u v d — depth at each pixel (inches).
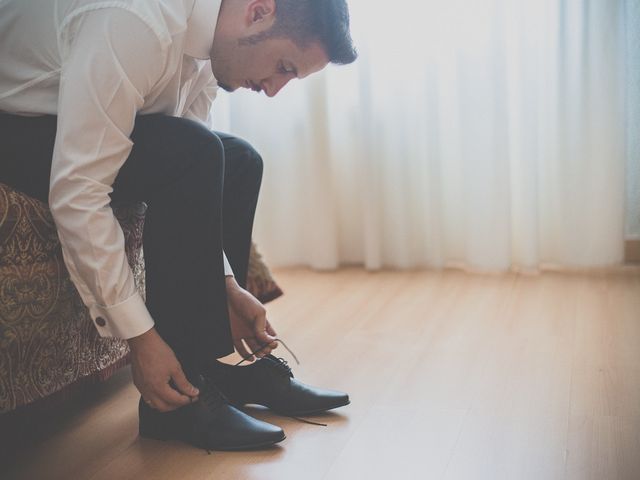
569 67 99.6
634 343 70.8
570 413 55.4
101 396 62.9
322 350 73.4
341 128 111.0
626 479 45.2
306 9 49.2
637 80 100.7
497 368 65.8
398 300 91.8
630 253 104.6
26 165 51.1
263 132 111.7
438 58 104.0
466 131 102.0
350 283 102.5
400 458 49.2
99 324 47.6
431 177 104.9
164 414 52.6
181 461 50.0
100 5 44.8
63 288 52.6
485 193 102.1
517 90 102.3
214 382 57.9
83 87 44.0
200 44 50.3
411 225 108.4
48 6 48.8
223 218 60.2
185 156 49.3
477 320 81.2
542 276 100.4
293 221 113.5
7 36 50.5
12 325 48.9
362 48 104.1
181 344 50.4
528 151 99.9
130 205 59.2
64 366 54.0
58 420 57.8
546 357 68.1
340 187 112.6
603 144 99.4
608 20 97.1
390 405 58.5
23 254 49.2
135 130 50.1
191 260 49.6
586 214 101.2
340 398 56.8
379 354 71.3
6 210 48.0
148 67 45.5
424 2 102.7
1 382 48.4
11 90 51.1
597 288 92.6
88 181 44.9
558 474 46.1
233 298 56.6
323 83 107.0
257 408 58.5
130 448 52.3
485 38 100.2
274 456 50.3
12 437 54.6
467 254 105.3
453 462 48.3
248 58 50.8
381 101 106.3
